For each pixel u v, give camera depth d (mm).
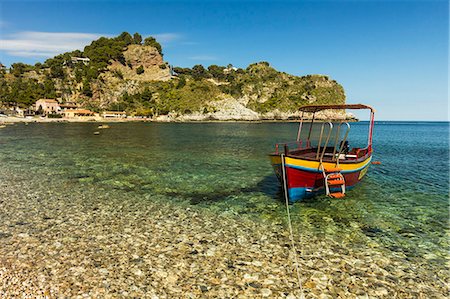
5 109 152250
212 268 8602
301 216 13500
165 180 20156
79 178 20203
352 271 8672
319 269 8711
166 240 10500
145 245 10055
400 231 11977
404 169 26453
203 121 171875
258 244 10336
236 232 11398
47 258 9055
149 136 60031
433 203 15914
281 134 74812
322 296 7422
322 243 10602
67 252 9469
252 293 7449
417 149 44344
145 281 7875
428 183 20703
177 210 13961
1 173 21344
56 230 11258
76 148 37125
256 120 189125
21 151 33406
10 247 9766
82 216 12852
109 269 8438
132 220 12477
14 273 8172
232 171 23531
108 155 31422
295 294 7461
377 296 7527
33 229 11328
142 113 170750
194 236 10898
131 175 21500
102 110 174875
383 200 16344
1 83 175000
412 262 9367
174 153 33938
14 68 195750
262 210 14227
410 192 18156
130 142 46469
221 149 38469
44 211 13414
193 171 23344
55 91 180875
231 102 190250
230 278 8094
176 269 8508
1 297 7078
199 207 14523
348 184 17391
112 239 10508
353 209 14648
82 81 190250
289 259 9273
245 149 38750
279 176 16328
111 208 14031
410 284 8117
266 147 41469
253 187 18609
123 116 165625
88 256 9211
